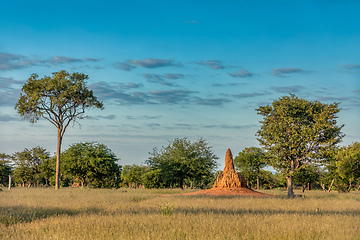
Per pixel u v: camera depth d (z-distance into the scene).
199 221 12.63
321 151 36.56
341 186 52.59
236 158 87.12
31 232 11.12
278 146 36.91
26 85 45.69
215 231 10.87
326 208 20.12
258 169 85.69
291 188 37.97
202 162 55.78
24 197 26.47
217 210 17.52
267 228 11.22
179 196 30.78
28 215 15.22
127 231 10.83
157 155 58.91
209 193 35.53
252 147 85.56
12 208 17.14
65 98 46.28
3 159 78.62
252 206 20.69
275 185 96.50
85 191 37.69
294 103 38.03
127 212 16.06
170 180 57.66
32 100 44.53
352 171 48.19
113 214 15.44
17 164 79.56
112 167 53.50
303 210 18.72
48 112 46.66
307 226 11.85
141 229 11.22
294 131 36.84
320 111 37.94
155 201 23.58
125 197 27.09
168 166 56.16
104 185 53.03
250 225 11.91
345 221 13.19
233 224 11.95
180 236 10.35
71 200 23.16
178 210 16.86
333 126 36.69
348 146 50.91
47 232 11.05
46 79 46.31
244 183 38.66
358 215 15.94
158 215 14.12
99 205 19.75
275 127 37.47
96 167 51.75
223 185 37.84
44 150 81.62
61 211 16.78
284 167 38.25
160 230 10.95
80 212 16.44
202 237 9.90
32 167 80.19
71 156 53.25
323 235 10.51
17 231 11.23
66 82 46.28
